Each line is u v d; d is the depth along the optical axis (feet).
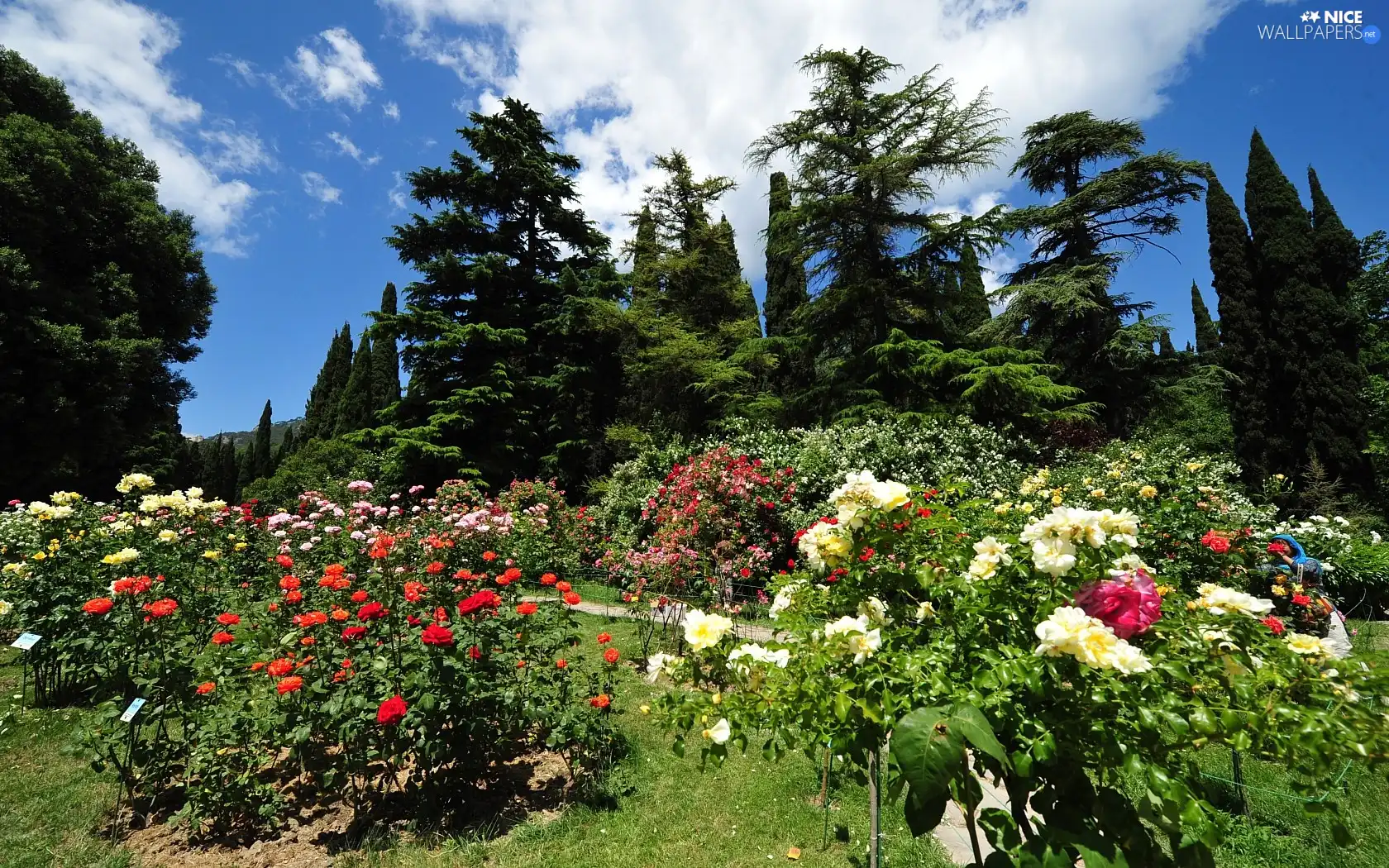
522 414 55.83
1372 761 3.45
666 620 20.07
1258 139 51.88
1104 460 30.63
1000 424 40.45
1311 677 3.93
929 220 45.57
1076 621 3.75
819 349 51.31
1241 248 51.21
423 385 56.54
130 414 55.98
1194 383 49.93
